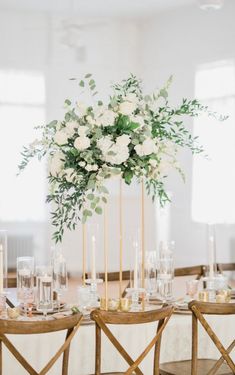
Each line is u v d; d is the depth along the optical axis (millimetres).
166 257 4047
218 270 5047
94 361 3553
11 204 10039
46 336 3426
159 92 3674
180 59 9984
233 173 9164
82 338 3512
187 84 9883
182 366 3646
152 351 3678
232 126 9164
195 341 3359
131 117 3555
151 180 3781
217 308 3316
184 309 3848
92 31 10414
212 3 6973
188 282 4074
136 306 3863
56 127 3617
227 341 3848
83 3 9648
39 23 10109
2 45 9953
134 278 3896
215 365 3398
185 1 9555
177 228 9977
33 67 10117
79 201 3617
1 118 9992
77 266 9859
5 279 3838
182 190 9906
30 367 3029
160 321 3295
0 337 2961
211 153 9453
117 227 10031
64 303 3906
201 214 9609
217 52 9406
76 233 9812
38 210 10133
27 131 10102
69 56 10305
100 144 3471
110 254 9992
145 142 3514
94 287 3910
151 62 10469
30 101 10109
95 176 3510
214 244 4234
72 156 3557
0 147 10000
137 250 3926
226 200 9273
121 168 3580
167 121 3713
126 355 3199
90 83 3643
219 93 9375
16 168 10039
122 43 10578
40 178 10117
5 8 9883
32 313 3691
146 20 10516
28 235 10078
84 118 3584
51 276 3629
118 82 10578
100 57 10484
